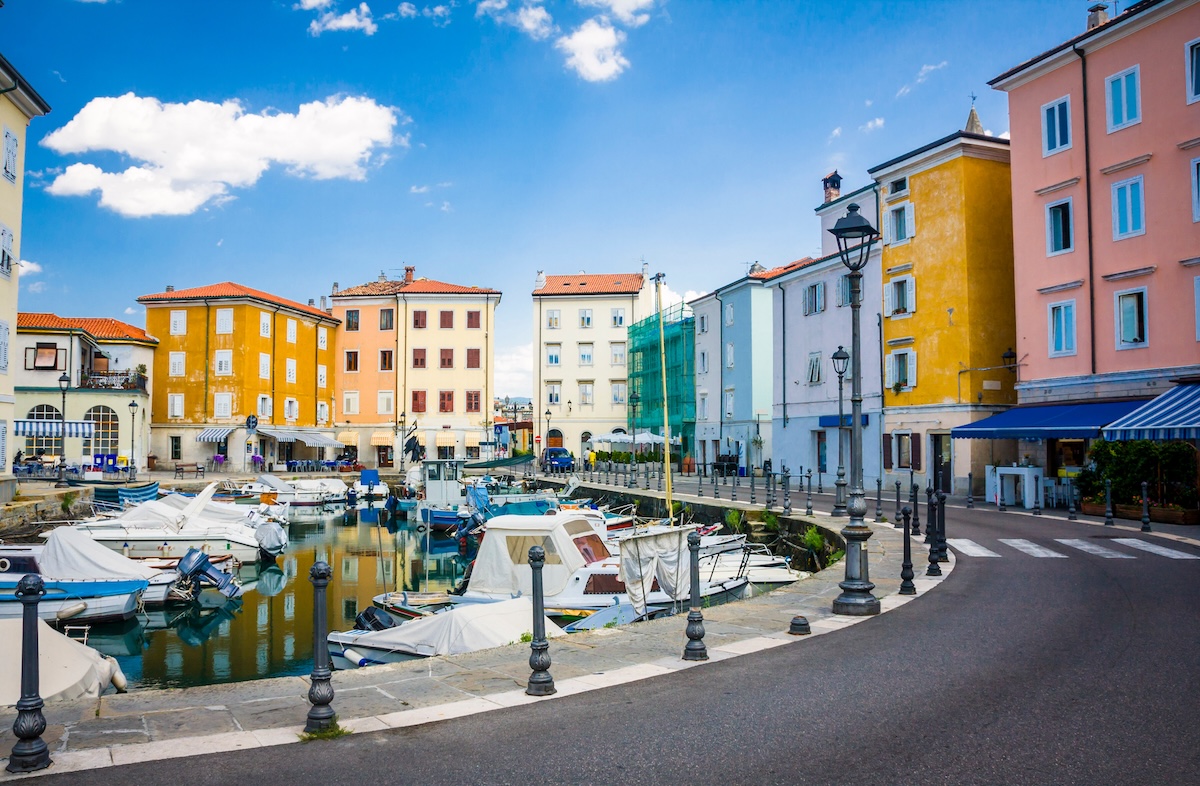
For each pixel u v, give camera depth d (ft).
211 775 17.69
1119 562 50.62
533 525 62.85
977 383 110.42
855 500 37.91
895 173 123.24
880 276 127.24
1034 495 86.79
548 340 264.93
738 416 190.29
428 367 245.86
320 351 242.17
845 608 36.60
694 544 29.71
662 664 27.91
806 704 22.91
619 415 261.85
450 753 19.17
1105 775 17.39
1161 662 27.04
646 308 264.11
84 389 173.06
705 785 17.15
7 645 27.81
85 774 17.74
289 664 55.11
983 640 30.89
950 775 17.53
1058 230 97.45
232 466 202.80
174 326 208.74
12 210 103.96
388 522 147.13
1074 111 94.79
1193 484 73.77
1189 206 82.64
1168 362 83.97
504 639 37.55
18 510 95.55
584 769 18.11
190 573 73.46
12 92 101.19
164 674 52.65
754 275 185.26
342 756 18.97
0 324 101.76
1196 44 82.58
